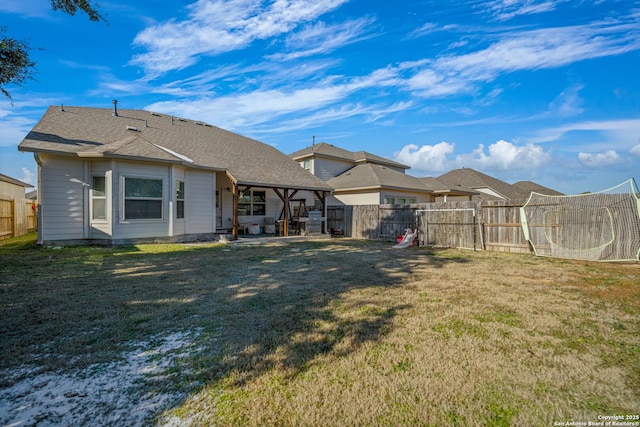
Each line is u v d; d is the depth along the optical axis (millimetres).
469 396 2164
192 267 6648
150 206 10164
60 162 9180
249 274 6023
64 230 9281
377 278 5793
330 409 2016
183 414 1967
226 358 2674
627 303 4277
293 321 3533
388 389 2230
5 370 2467
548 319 3637
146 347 2883
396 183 19469
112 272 6027
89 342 2975
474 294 4711
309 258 8133
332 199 20859
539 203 9148
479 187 28906
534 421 1924
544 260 8156
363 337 3105
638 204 7742
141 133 12641
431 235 11656
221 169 12062
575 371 2486
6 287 4859
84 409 2010
